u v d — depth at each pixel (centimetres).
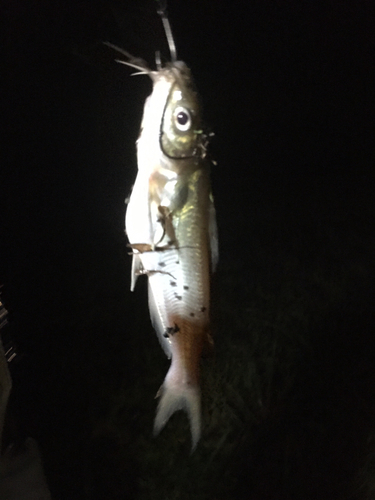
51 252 66
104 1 42
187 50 74
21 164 63
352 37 86
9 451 35
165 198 25
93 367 56
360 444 53
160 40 31
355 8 81
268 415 57
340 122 95
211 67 80
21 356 51
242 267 75
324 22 82
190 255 25
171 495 48
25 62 53
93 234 69
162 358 58
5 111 58
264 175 91
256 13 77
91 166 66
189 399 26
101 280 65
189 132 25
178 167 25
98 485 48
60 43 49
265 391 59
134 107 53
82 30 44
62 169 66
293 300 71
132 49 31
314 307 71
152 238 25
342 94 94
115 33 42
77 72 55
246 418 56
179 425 53
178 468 50
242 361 61
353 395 59
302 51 86
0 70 54
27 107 58
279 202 88
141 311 62
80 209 68
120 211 68
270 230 82
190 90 25
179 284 25
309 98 92
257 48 82
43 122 61
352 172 94
